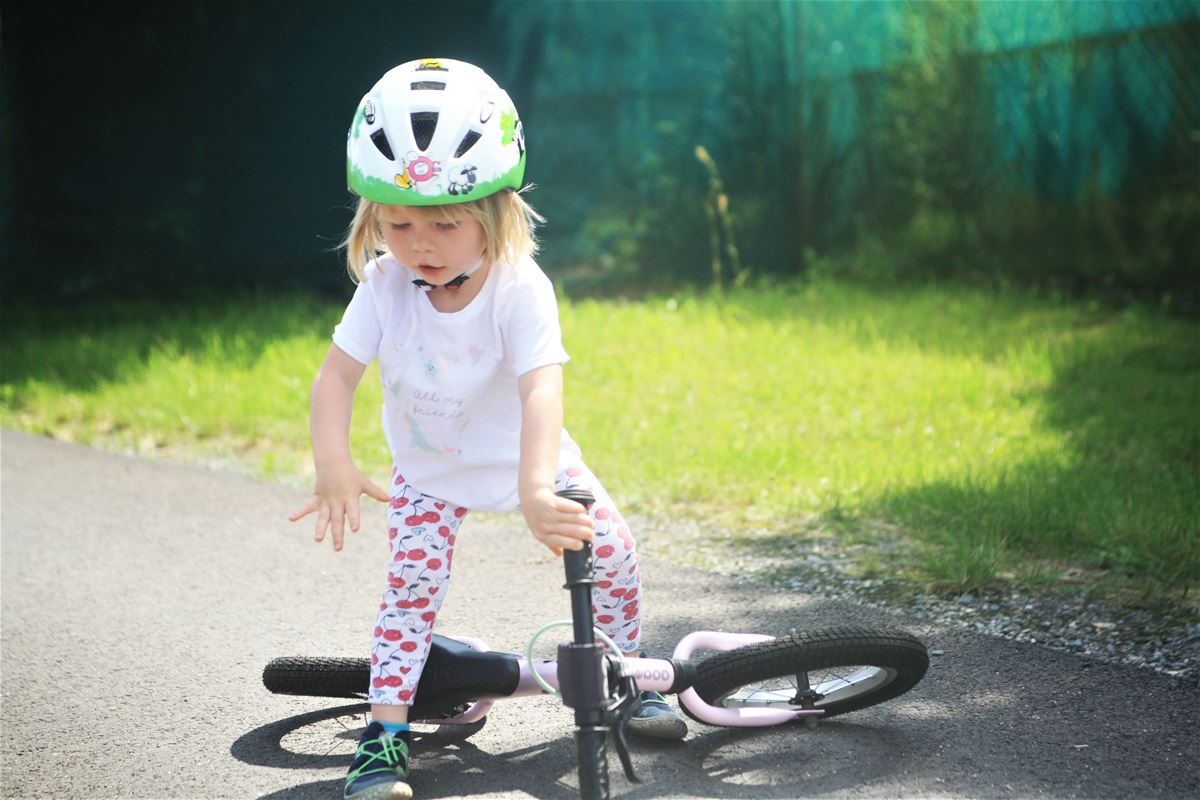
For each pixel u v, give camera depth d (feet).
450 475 10.23
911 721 11.19
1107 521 15.80
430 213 9.22
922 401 22.57
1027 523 15.89
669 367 25.98
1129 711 11.33
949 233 36.81
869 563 15.37
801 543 16.43
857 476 18.56
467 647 10.28
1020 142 36.52
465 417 10.05
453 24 43.01
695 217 39.65
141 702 12.22
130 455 22.38
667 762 10.51
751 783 10.11
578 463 10.48
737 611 14.23
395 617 10.09
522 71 44.09
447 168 9.07
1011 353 25.67
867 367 25.22
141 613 14.75
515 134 9.52
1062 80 35.55
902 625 13.61
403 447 10.30
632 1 42.75
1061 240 35.47
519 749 10.89
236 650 13.55
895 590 14.58
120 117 42.37
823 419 21.94
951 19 36.86
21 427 24.73
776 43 39.32
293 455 21.97
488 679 10.08
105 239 42.65
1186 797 9.77
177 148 42.65
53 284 41.47
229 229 42.91
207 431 23.54
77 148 42.24
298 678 11.21
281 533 17.75
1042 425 20.77
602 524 10.34
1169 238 33.76
